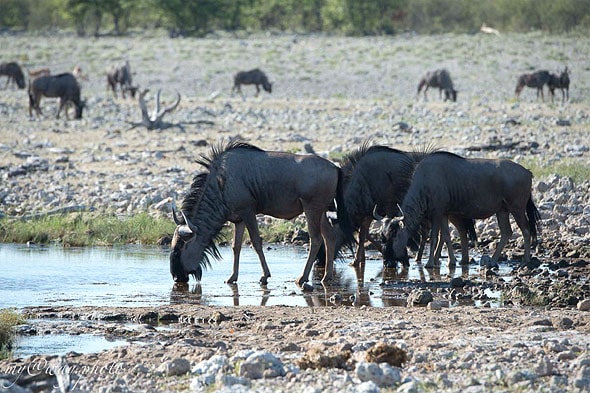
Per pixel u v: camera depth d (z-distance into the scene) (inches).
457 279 1868.8
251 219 1927.9
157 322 1557.6
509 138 4001.0
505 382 1081.4
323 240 2130.9
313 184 1902.1
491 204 2107.5
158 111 4623.5
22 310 1627.7
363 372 1085.8
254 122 4785.9
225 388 1063.0
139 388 1098.1
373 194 2143.2
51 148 3934.5
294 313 1582.2
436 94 6860.2
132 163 3555.6
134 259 2244.1
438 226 2106.3
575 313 1544.0
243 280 1989.4
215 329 1476.4
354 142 3964.1
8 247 2432.3
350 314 1561.3
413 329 1408.7
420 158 2171.5
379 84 7332.7
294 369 1143.6
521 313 1565.0
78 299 1766.7
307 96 6702.8
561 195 2691.9
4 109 5546.3
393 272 2078.0
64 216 2696.9
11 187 3149.6
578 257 2165.4
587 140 3981.3
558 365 1168.8
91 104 5880.9
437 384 1071.6
